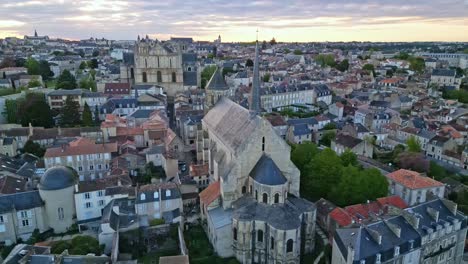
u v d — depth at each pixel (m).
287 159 77.81
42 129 133.50
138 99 172.50
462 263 76.00
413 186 91.81
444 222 69.44
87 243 73.38
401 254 63.34
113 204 81.44
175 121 172.12
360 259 58.59
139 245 77.06
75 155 106.06
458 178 117.19
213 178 94.88
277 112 189.75
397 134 154.62
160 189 83.31
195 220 86.56
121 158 109.69
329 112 190.75
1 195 81.69
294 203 74.44
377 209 79.50
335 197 88.06
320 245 76.12
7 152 120.00
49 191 82.06
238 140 78.69
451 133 144.12
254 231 69.19
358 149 131.25
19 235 81.00
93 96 174.75
